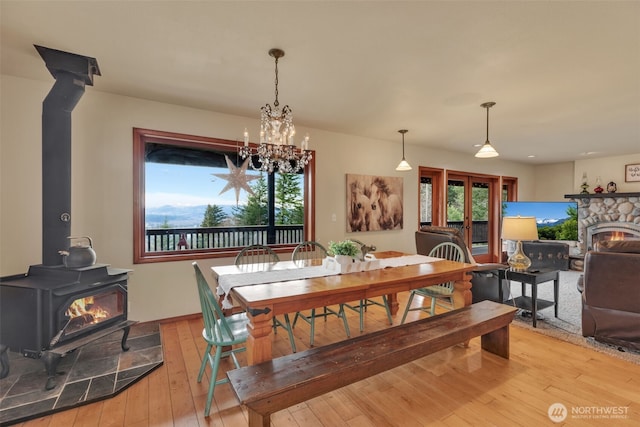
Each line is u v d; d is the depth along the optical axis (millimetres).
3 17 1877
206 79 2781
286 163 2551
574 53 2295
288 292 1985
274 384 1532
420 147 5652
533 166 7770
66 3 1747
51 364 2109
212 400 2027
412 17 1871
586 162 6930
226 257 3744
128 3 1749
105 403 1987
